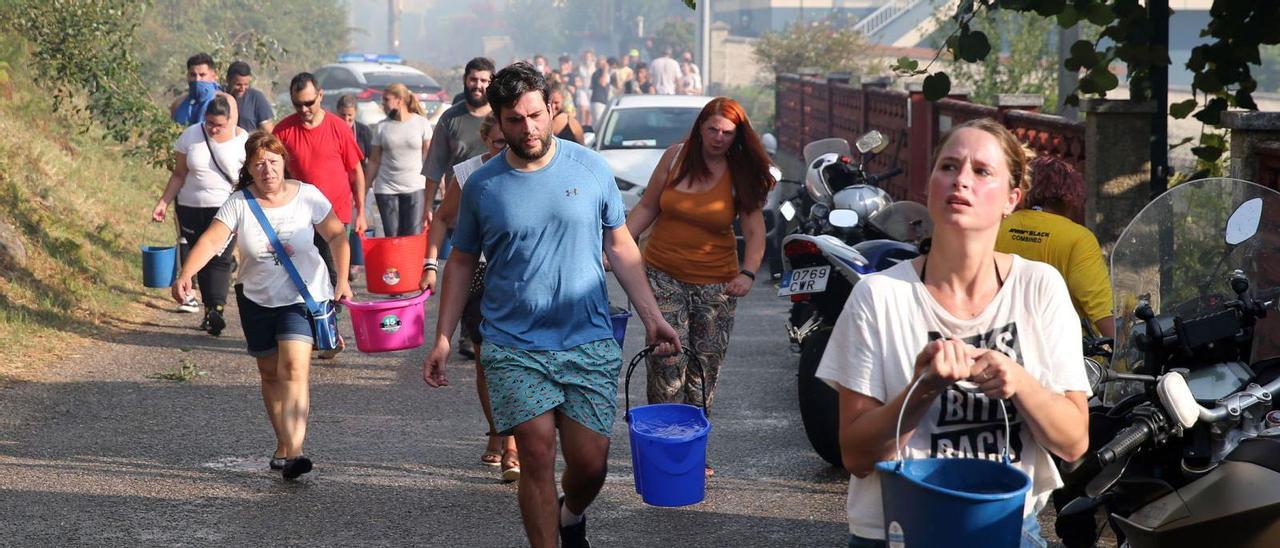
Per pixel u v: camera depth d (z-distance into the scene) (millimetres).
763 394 10398
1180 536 4941
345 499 7684
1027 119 13430
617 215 6270
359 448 8812
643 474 6547
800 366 8383
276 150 8133
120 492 7758
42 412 9562
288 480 8055
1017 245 6816
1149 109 10305
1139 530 5074
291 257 8078
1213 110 10195
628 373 6621
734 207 8008
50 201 15906
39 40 18094
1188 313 5344
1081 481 5492
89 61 18016
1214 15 9805
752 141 7914
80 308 13000
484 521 7297
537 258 6004
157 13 34188
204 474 8172
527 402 5891
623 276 6391
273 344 8109
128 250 15797
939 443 3861
